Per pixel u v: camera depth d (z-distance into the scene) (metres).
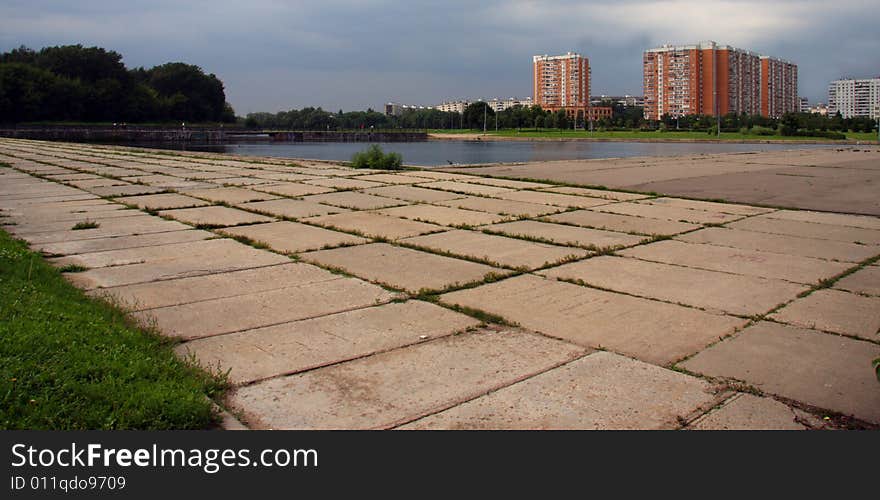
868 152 36.47
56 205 13.01
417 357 4.99
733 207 12.82
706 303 6.37
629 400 4.29
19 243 8.81
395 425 3.98
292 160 27.12
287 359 4.95
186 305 6.28
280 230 10.25
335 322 5.79
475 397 4.32
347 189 15.53
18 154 31.64
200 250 8.77
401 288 6.88
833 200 13.83
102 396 3.99
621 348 5.18
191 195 14.55
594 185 16.38
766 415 4.11
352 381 4.56
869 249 8.88
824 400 4.30
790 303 6.37
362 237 9.68
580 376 4.64
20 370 4.11
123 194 14.73
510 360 4.93
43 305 5.55
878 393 4.39
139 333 5.27
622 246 9.04
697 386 4.50
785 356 5.02
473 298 6.52
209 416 4.01
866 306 6.27
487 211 12.18
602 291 6.78
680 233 10.03
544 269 7.73
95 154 32.19
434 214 11.82
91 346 4.71
